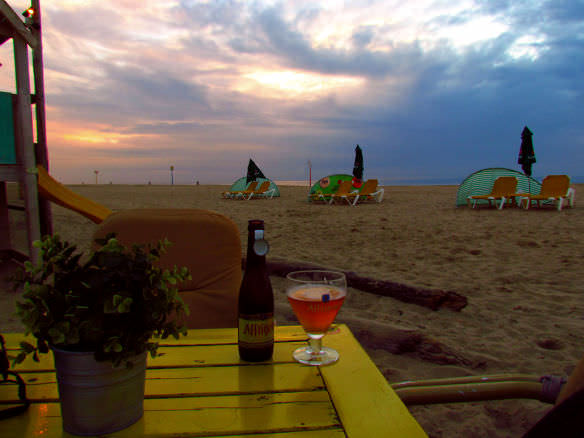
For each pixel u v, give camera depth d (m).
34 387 0.97
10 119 4.24
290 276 1.12
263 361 1.12
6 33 4.09
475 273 5.04
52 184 5.11
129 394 0.81
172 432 0.81
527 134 14.80
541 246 6.41
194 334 1.34
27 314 0.71
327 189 16.69
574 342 3.05
